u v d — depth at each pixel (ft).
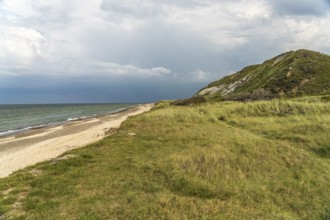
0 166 60.64
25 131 148.46
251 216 28.55
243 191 34.96
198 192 33.65
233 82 358.02
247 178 39.73
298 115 89.66
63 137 103.55
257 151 49.60
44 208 28.86
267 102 106.32
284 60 295.89
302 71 246.27
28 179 38.60
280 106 99.91
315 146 57.21
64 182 36.40
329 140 59.26
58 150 70.90
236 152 48.73
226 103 136.98
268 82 244.83
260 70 318.86
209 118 89.92
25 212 28.43
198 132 65.46
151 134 65.72
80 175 38.93
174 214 27.45
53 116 295.07
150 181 35.99
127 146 55.77
